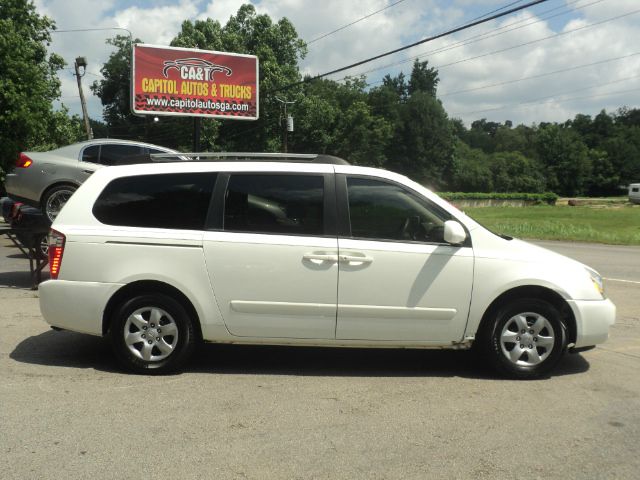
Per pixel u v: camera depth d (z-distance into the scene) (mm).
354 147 69312
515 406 4492
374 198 5156
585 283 5203
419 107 95812
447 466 3475
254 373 5211
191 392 4672
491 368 5406
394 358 5793
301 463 3477
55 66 33500
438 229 5141
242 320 5012
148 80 22469
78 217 5098
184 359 5078
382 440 3824
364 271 4980
